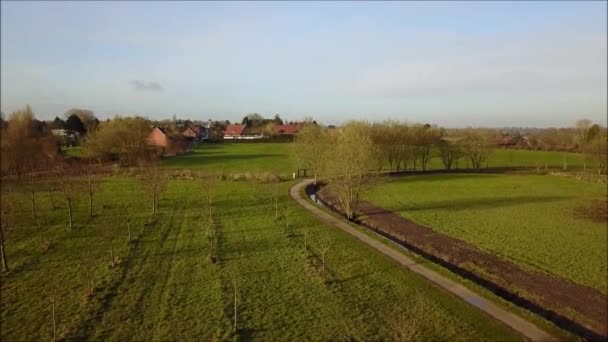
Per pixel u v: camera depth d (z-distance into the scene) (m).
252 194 49.19
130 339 16.30
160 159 85.00
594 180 69.56
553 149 126.06
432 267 25.05
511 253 30.25
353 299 20.45
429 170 84.94
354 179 41.28
